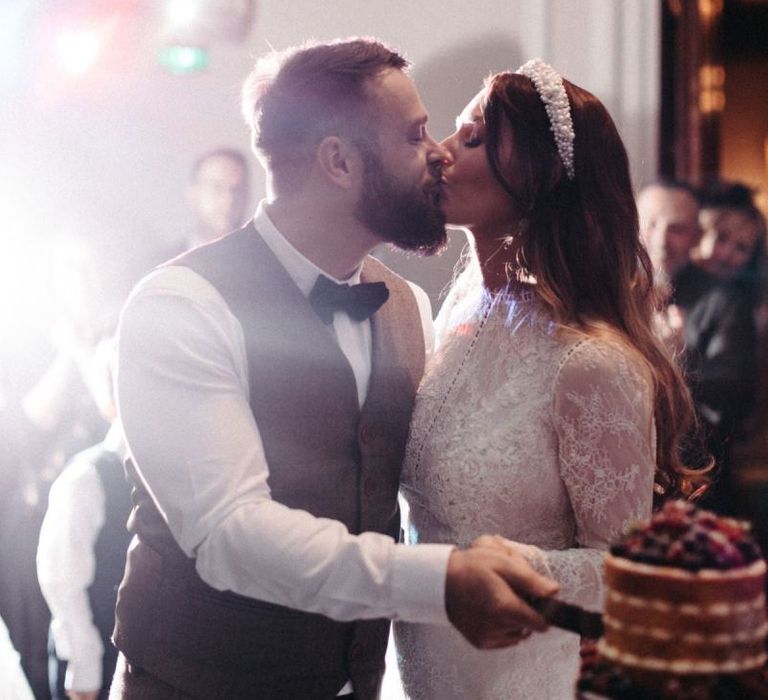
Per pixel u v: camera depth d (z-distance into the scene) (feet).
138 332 6.46
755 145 31.09
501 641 5.57
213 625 6.78
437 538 7.23
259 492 6.24
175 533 6.31
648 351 7.23
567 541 7.04
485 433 7.02
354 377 7.01
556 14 15.58
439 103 15.42
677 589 4.45
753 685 4.42
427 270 13.58
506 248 7.41
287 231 7.00
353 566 5.83
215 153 15.84
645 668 4.48
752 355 14.87
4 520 13.82
